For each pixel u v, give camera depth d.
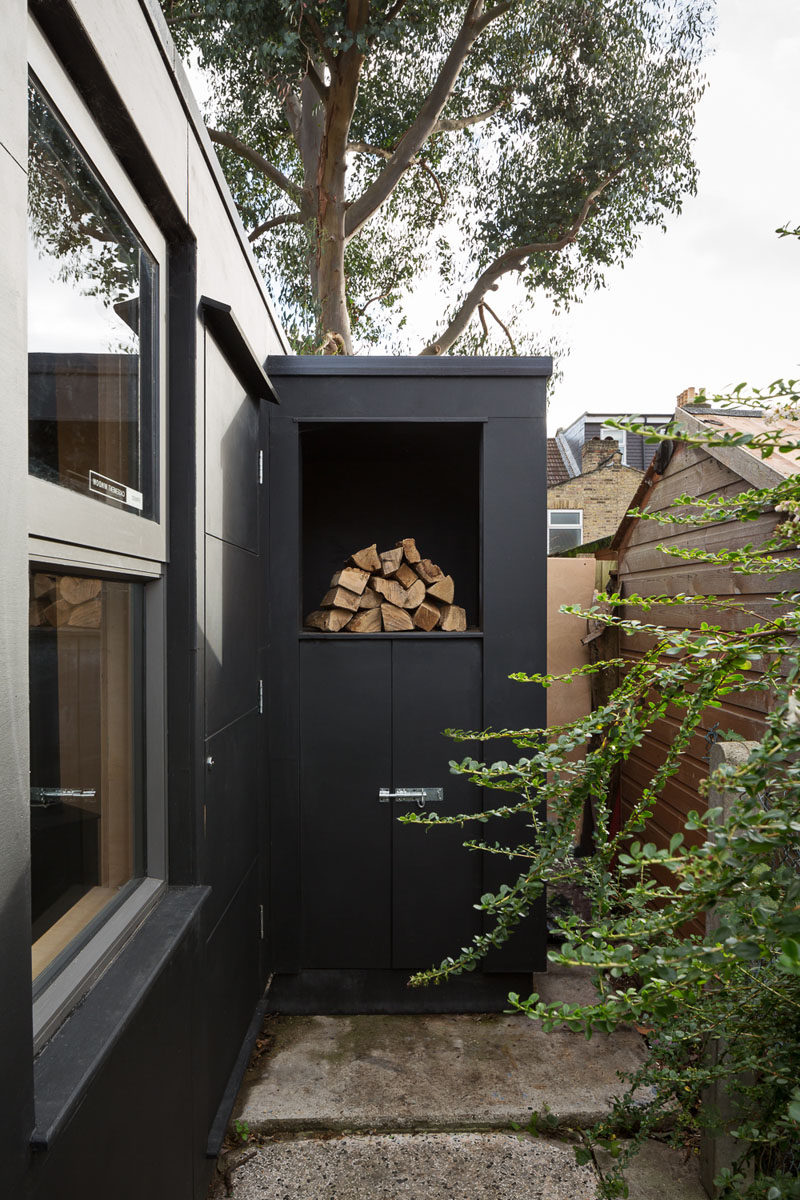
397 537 3.55
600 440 15.05
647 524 3.65
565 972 3.04
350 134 8.02
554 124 8.23
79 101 1.20
